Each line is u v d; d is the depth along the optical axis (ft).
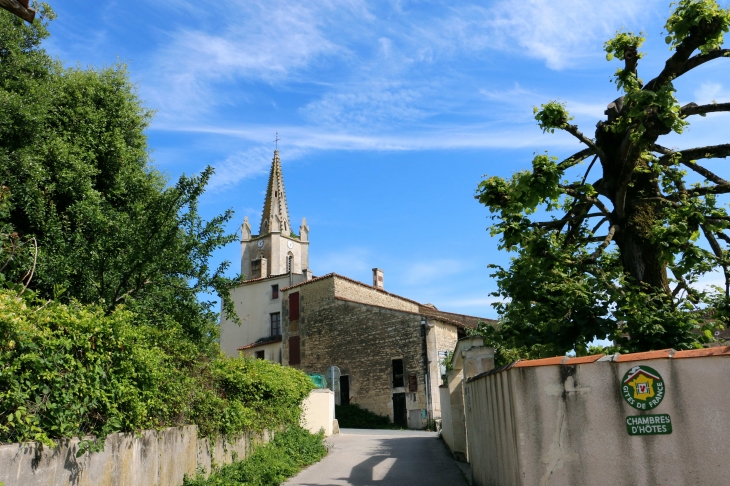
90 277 33.58
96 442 20.24
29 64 46.47
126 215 36.45
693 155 29.40
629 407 17.76
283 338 130.41
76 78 50.44
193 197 35.27
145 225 34.73
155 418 25.99
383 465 45.65
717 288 26.86
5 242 27.91
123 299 35.22
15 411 16.87
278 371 51.06
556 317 26.94
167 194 35.35
